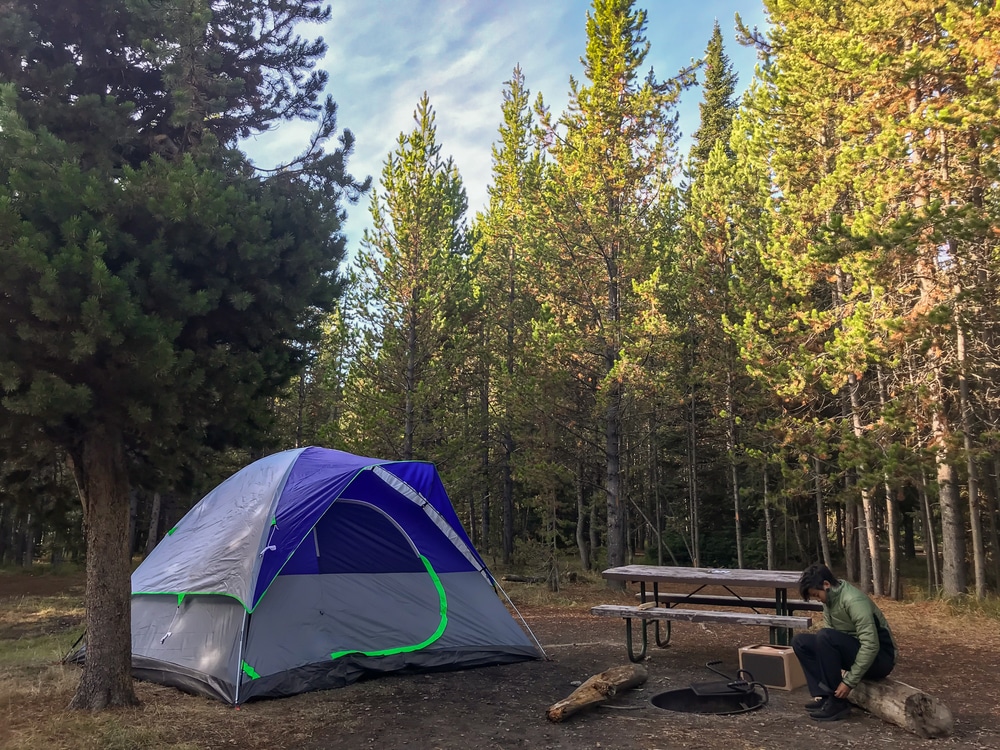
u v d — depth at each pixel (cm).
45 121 583
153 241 555
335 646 686
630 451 2303
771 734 496
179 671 664
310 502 727
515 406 1834
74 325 510
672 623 1055
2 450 599
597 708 576
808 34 1458
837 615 550
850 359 1228
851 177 1263
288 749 482
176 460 633
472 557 822
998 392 1310
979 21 947
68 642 936
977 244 1096
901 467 1193
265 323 668
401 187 1911
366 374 1970
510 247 2564
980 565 1198
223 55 786
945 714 488
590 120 1711
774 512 2308
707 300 1777
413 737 504
